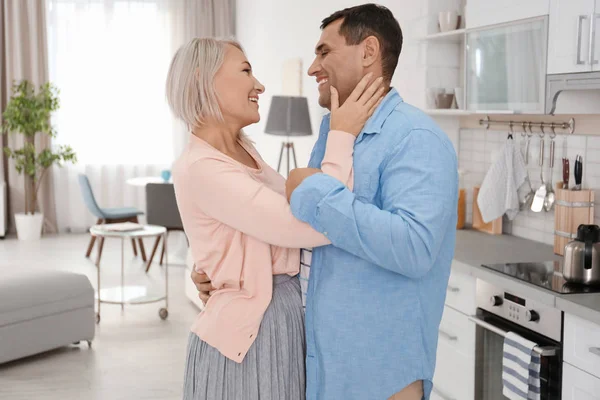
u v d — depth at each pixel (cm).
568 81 289
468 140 431
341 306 174
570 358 256
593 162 331
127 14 941
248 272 180
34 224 877
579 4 280
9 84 890
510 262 322
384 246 155
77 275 490
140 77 954
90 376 438
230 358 182
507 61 329
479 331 311
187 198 182
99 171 948
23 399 402
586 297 259
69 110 927
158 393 412
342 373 175
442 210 160
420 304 175
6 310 445
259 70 848
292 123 631
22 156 903
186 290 616
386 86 181
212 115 181
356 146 173
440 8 409
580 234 280
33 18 890
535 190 375
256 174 186
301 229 166
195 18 960
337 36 180
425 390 181
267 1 805
